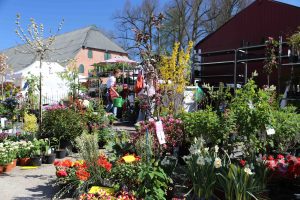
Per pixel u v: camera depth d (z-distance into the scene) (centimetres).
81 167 507
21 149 709
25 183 566
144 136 547
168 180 452
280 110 682
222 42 1889
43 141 769
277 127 577
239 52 1574
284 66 1417
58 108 895
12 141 808
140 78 559
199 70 1808
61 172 507
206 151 462
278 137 600
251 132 514
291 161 457
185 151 634
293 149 632
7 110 1277
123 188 451
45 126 845
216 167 414
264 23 1722
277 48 1313
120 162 500
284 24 1642
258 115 501
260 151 595
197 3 3634
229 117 524
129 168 471
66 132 826
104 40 4800
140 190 430
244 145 546
